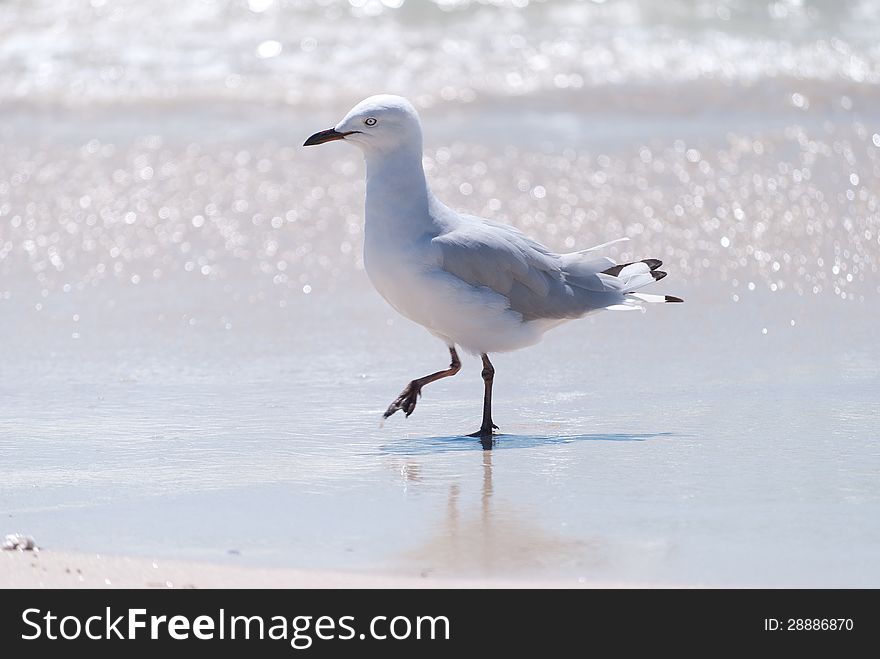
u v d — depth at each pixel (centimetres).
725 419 1059
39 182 1883
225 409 1112
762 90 2423
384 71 2517
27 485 904
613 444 995
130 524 816
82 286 1538
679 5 2914
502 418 1087
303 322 1408
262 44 2647
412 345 1329
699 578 721
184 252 1653
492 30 2797
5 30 2695
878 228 1709
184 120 2275
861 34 2756
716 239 1686
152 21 2775
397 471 933
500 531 796
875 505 837
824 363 1234
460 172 1927
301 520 822
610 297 1098
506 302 1042
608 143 2077
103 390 1172
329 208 1795
